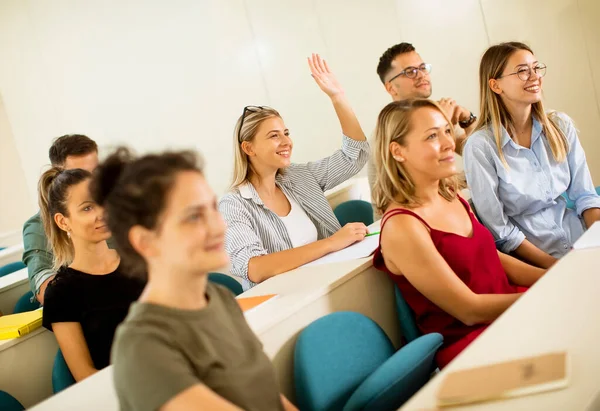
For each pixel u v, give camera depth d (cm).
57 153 315
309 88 567
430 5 511
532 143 261
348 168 296
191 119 611
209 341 111
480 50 499
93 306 206
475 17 496
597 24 459
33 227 303
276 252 237
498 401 105
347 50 550
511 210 261
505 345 126
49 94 646
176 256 106
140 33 612
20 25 643
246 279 244
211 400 99
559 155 260
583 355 115
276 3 565
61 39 634
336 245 237
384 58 364
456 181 216
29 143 660
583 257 175
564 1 466
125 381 100
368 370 165
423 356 151
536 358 116
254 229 257
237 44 584
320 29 555
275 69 576
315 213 281
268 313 170
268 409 119
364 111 556
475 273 195
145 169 106
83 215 205
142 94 620
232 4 580
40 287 287
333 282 187
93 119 638
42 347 214
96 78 629
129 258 109
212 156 608
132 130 628
